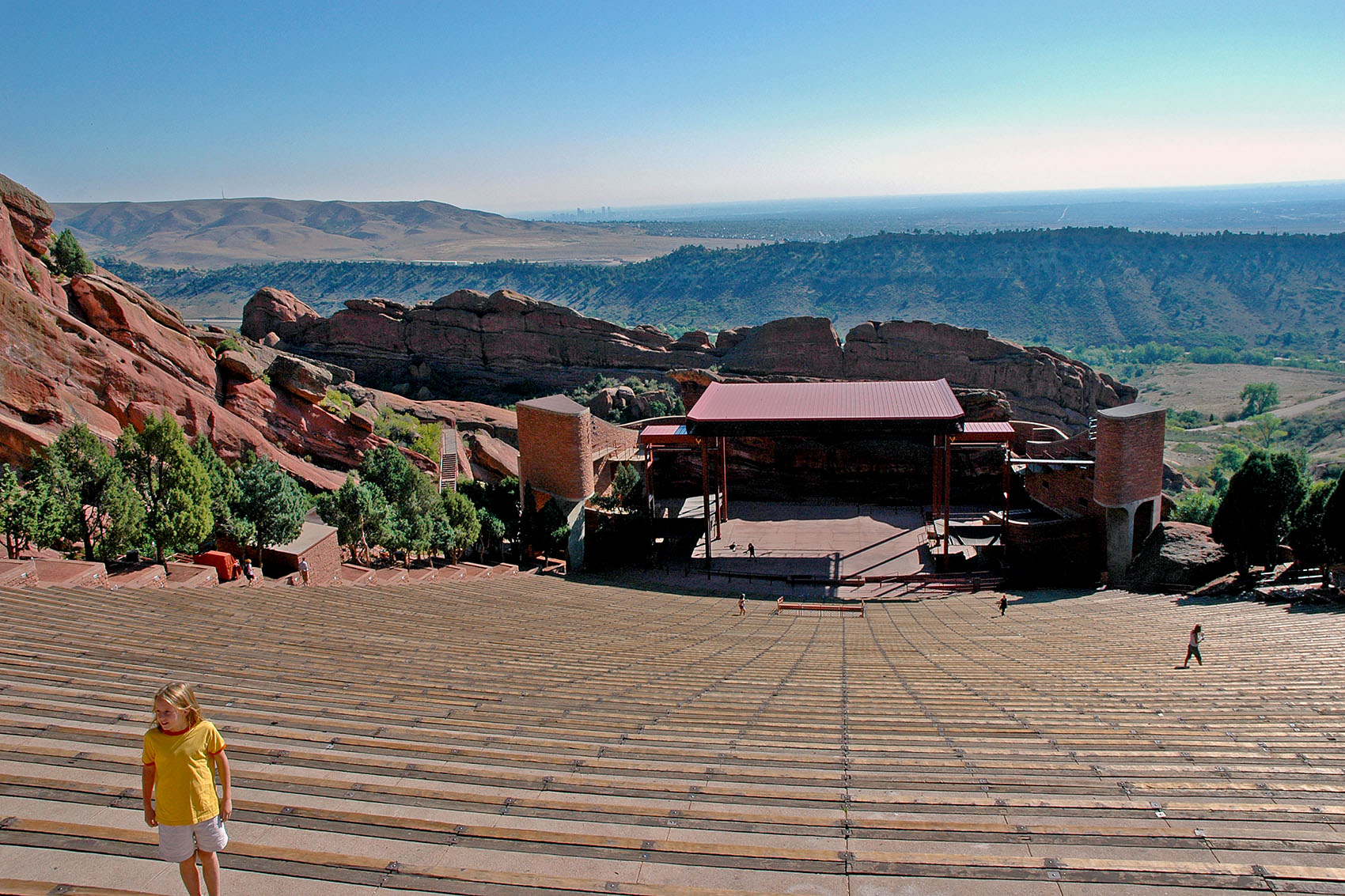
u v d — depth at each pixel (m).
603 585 37.44
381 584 29.75
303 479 42.56
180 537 26.25
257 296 105.62
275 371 45.72
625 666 17.75
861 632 26.64
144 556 27.50
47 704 10.01
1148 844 7.45
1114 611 30.33
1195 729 12.10
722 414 42.19
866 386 45.66
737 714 13.17
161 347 39.62
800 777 9.41
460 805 8.26
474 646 18.77
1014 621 29.27
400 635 19.36
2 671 11.91
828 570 42.00
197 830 6.12
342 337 99.94
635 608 30.53
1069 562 42.44
